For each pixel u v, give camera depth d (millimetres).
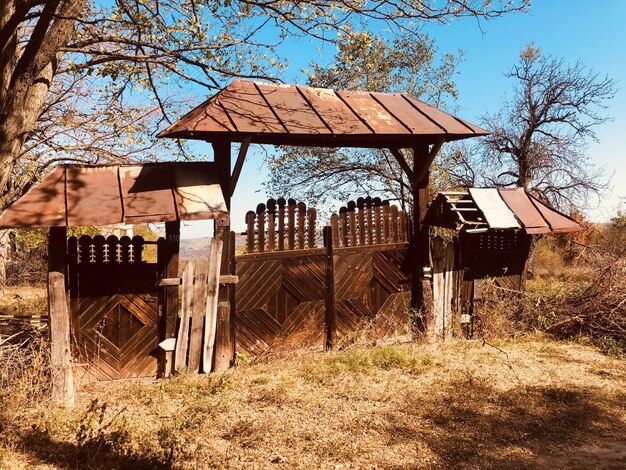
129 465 4578
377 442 5250
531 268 20125
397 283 9297
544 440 5371
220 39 8773
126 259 7105
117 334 7078
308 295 8484
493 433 5512
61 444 5000
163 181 7094
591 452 5117
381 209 9203
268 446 5133
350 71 11906
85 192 6609
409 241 9469
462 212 9438
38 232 17656
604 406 6297
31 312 11969
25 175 9703
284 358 8094
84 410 5957
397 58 17375
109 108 9859
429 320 9273
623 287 10109
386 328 9141
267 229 8164
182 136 7426
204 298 7438
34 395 6039
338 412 6031
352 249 8867
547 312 10367
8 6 6578
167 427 5359
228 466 4707
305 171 17656
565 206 22422
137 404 6234
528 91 22859
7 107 6699
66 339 6250
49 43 6848
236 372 7504
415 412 6008
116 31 8852
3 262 15875
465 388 6816
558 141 22453
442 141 8680
